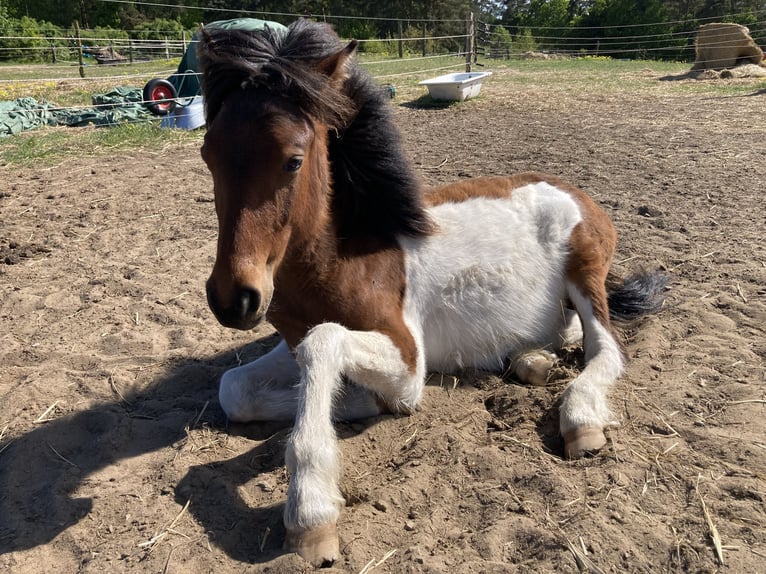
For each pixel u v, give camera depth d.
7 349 3.65
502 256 3.17
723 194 5.98
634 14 38.97
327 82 2.26
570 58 28.94
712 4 37.69
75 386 3.24
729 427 2.60
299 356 2.31
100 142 9.29
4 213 6.13
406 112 12.12
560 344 3.50
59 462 2.69
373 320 2.68
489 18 63.00
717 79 16.02
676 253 4.61
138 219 5.95
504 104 12.63
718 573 1.91
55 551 2.18
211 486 2.43
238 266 2.01
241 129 2.04
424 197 3.13
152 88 11.41
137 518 2.29
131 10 47.31
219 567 2.06
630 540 2.04
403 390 2.72
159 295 4.29
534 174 3.56
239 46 2.17
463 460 2.49
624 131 9.32
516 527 2.12
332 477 2.18
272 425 2.90
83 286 4.46
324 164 2.53
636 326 3.64
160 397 3.16
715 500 2.19
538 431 2.74
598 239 3.33
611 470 2.35
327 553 2.04
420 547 2.07
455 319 3.11
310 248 2.49
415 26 45.66
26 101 11.65
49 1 47.44
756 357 3.12
